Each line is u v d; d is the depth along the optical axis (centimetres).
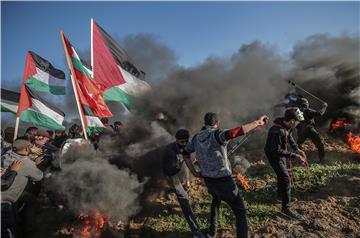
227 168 473
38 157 685
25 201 593
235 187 479
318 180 712
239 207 480
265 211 618
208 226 588
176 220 627
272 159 588
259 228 570
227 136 452
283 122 586
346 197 640
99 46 764
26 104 780
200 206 666
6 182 499
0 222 500
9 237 510
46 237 605
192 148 503
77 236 599
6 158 564
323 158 823
